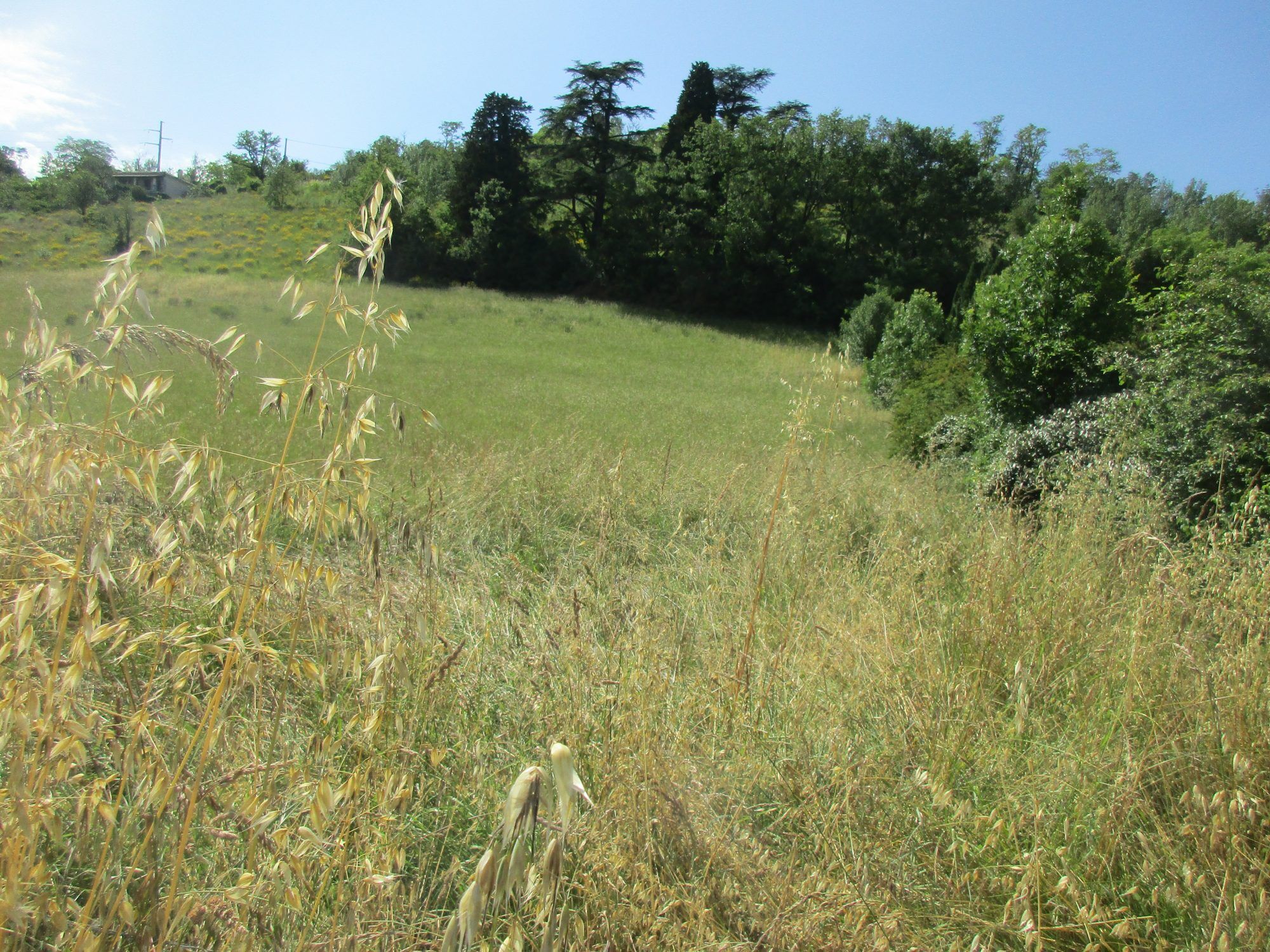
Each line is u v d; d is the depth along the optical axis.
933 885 2.27
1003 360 10.01
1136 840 2.41
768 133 43.56
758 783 2.59
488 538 5.64
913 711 2.85
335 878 1.96
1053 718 2.95
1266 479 5.54
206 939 1.66
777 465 7.46
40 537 1.91
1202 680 2.71
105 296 1.55
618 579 4.60
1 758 1.65
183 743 1.92
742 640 3.44
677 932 1.88
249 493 1.88
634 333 31.58
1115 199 51.03
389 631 2.42
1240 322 6.10
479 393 15.98
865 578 4.51
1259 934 1.93
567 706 2.76
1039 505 5.83
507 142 43.88
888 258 43.66
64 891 1.74
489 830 2.35
